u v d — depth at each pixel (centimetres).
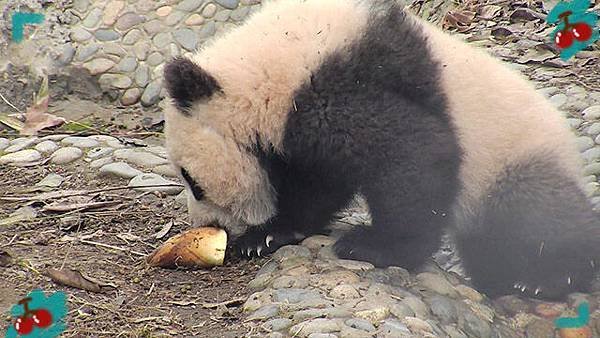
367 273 977
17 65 1783
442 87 999
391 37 991
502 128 1041
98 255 1075
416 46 997
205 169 1019
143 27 1850
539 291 1088
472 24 1761
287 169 1030
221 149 1009
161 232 1157
